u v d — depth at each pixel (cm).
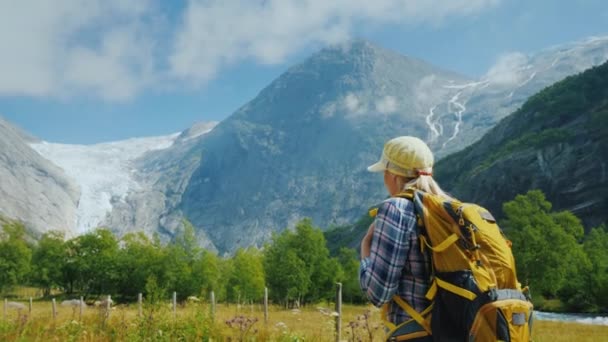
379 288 288
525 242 6681
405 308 292
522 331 265
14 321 1659
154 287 1385
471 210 287
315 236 7944
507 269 274
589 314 6944
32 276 11094
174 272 8575
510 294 268
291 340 1139
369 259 298
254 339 1123
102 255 10181
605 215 14525
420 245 293
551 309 7619
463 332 274
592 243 9194
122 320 1407
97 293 10344
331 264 8006
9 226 11600
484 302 263
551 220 6825
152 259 9231
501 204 16888
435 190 317
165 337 1189
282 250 7831
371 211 328
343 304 7494
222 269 9388
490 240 278
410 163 323
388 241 291
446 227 285
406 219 295
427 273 290
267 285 7681
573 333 2614
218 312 1795
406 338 289
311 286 7806
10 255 10900
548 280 6594
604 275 7344
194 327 1223
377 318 923
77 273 10606
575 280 7431
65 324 1484
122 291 9819
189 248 8838
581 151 15875
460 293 271
